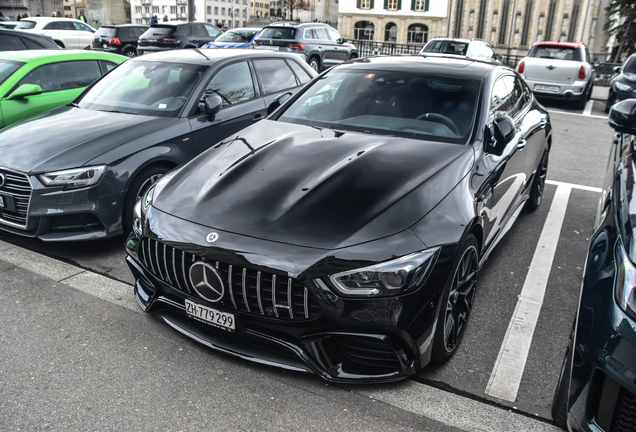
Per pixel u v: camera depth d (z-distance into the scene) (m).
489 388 2.43
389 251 2.17
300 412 2.24
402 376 2.30
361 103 3.43
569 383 1.81
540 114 4.52
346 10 77.06
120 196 3.75
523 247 4.11
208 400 2.31
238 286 2.27
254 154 2.88
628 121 2.48
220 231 2.31
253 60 5.34
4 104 5.29
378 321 2.14
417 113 3.26
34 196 3.54
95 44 21.14
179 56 5.14
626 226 1.89
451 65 3.68
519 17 93.25
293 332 2.24
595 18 90.75
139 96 4.61
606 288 1.76
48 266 3.61
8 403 2.27
